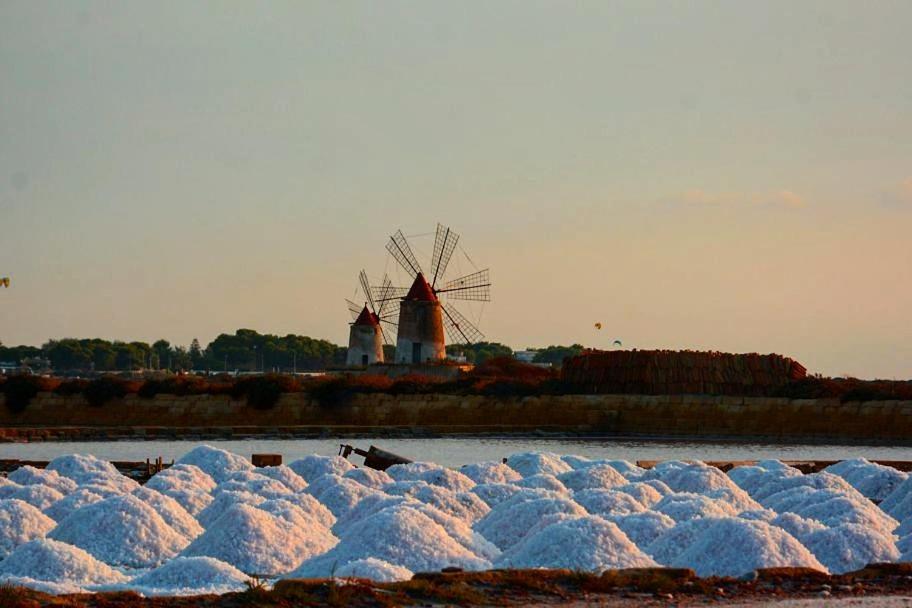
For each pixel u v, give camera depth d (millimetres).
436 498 64312
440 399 198250
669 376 190875
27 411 199625
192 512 65875
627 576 45406
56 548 50156
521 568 47594
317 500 66375
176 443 166625
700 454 150750
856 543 52156
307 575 49562
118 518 56812
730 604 42125
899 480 75562
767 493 72625
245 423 198500
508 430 187250
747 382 189125
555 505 57625
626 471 84312
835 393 182125
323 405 199375
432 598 42188
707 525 53000
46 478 74188
